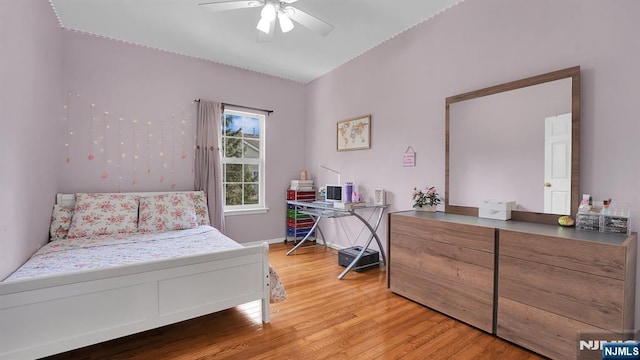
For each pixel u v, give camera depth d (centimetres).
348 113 383
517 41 221
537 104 208
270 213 436
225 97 390
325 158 424
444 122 271
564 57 198
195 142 365
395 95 318
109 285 158
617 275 140
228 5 204
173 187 351
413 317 216
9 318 137
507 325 182
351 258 320
